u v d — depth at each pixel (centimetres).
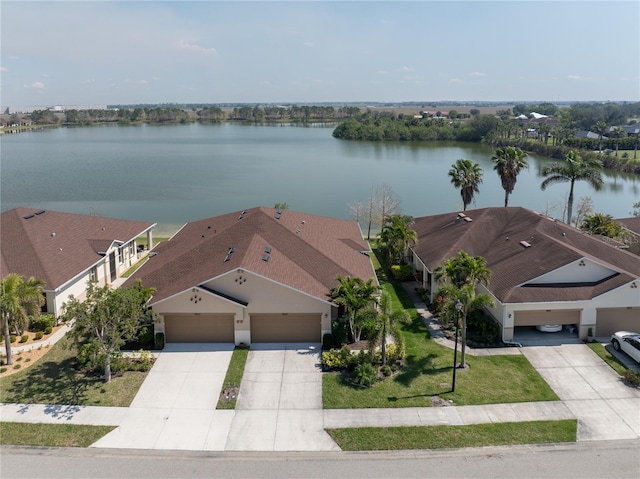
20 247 3322
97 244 3753
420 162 12531
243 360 2588
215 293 2695
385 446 1912
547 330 2855
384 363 2467
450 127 18662
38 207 7344
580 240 3403
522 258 3164
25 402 2206
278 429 2025
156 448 1911
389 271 4016
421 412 2130
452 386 2284
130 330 2491
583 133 17888
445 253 3434
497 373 2447
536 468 1783
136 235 4184
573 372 2458
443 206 7525
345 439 1956
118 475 1755
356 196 8131
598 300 2767
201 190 8750
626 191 9069
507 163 5053
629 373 2352
